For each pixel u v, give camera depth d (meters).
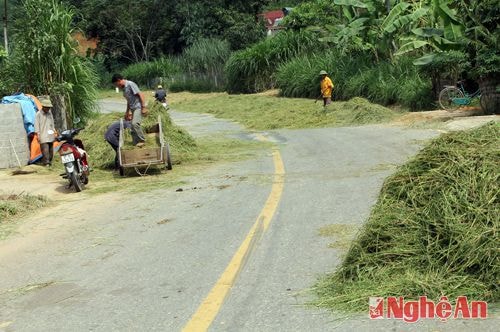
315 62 30.27
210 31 56.47
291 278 5.00
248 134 18.83
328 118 20.59
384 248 4.60
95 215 8.31
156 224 7.45
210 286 4.99
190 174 11.25
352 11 27.27
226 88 43.50
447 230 4.37
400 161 10.51
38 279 5.64
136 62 63.78
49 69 15.57
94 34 64.12
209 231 6.84
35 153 13.54
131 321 4.37
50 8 15.74
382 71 23.95
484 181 4.45
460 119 16.09
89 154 13.09
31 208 8.97
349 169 10.20
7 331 4.38
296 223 6.82
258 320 4.17
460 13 17.75
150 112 13.59
